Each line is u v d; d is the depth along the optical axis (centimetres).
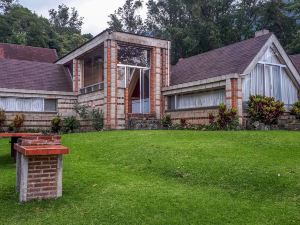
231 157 1068
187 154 1141
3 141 1738
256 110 1953
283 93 2275
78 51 2680
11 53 4131
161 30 5888
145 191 826
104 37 2339
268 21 5097
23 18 6175
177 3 5662
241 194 812
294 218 670
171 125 2347
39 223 659
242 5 5262
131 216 682
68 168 1080
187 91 2327
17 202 775
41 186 791
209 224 649
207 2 5269
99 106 2436
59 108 2658
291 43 4456
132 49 2483
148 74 2561
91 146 1451
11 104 2477
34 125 2541
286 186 823
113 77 2328
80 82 2741
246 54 2192
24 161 777
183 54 5272
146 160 1134
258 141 1301
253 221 661
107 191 830
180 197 783
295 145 1210
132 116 2398
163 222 655
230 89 1989
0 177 981
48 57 4334
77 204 755
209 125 2038
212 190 842
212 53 2659
